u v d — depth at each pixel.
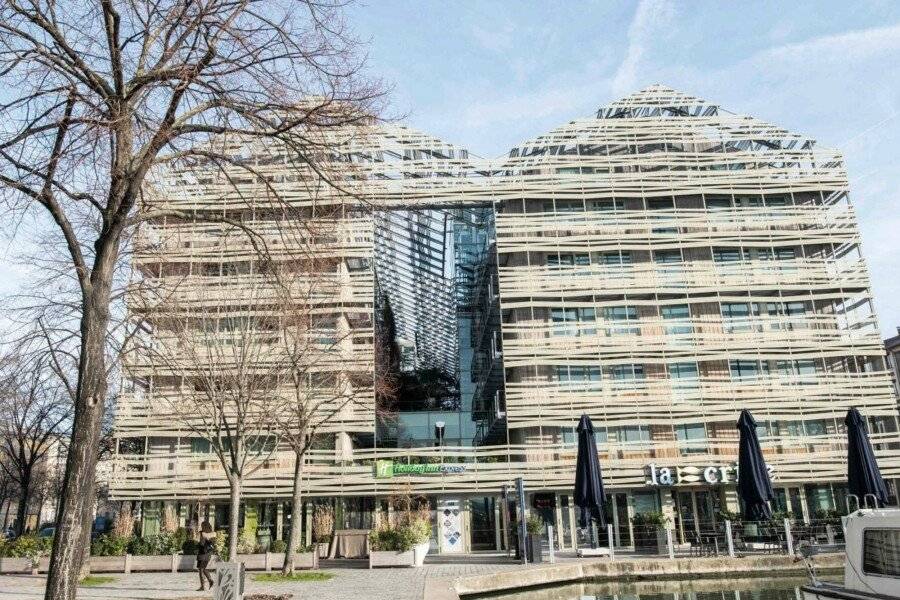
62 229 9.68
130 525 28.91
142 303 17.95
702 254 37.94
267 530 33.59
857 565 11.84
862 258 37.34
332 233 12.91
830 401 35.34
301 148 10.46
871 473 21.06
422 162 38.38
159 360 22.88
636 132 39.84
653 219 38.19
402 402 49.00
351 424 33.69
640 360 35.66
